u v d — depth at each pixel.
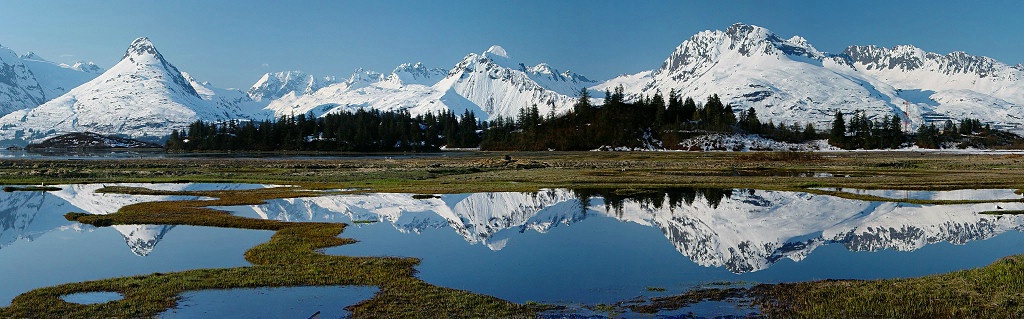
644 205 63.69
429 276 31.94
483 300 26.67
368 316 24.52
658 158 177.00
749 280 30.81
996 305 24.25
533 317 24.45
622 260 36.25
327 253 38.16
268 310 25.36
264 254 36.62
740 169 117.44
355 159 186.25
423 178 98.75
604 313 25.11
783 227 48.97
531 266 34.50
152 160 171.38
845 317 23.75
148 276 30.34
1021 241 41.25
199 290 28.25
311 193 73.94
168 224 49.22
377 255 37.50
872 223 50.25
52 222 50.97
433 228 48.97
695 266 34.50
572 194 74.06
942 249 38.88
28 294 27.20
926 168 116.69
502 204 65.19
